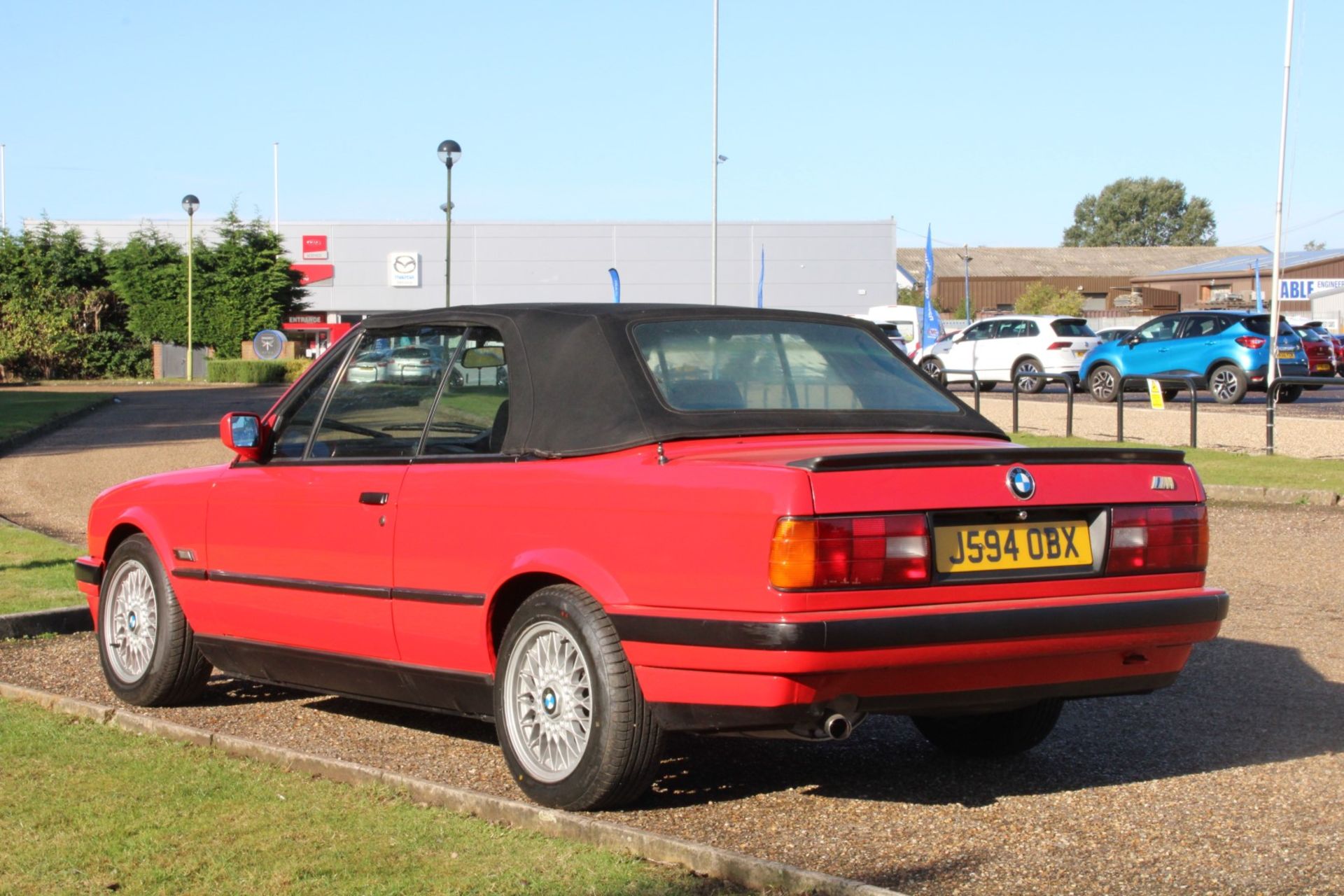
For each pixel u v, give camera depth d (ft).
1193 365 89.86
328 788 15.78
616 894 12.41
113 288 177.27
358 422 18.28
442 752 17.98
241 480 19.26
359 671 17.89
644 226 232.12
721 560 13.62
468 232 232.94
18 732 18.53
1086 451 14.92
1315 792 15.85
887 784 16.42
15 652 24.63
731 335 16.99
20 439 73.05
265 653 19.19
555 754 15.25
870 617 13.34
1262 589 29.86
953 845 14.01
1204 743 18.17
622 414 15.42
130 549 21.08
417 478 16.84
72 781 16.12
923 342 107.24
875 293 231.71
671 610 13.99
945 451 14.20
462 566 16.07
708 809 15.26
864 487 13.56
